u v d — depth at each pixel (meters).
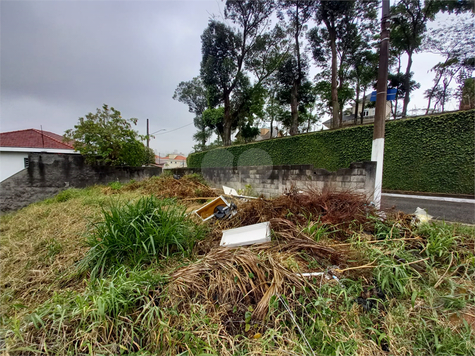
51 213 3.31
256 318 1.12
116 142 6.89
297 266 1.44
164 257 1.74
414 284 1.34
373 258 1.52
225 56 10.02
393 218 2.17
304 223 2.14
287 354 0.94
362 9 8.16
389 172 5.58
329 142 6.61
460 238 1.83
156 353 0.97
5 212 5.14
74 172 6.37
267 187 4.41
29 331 1.05
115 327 1.07
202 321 1.11
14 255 2.04
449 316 1.15
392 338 1.00
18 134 8.30
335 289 1.26
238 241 1.88
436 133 4.91
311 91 10.72
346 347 0.97
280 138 7.88
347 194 2.42
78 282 1.58
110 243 1.72
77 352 0.97
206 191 4.69
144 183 5.75
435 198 4.40
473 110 4.45
